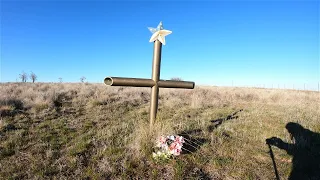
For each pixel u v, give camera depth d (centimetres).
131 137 521
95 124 673
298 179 373
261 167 408
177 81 503
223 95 1602
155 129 470
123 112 871
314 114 879
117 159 411
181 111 922
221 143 503
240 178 369
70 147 471
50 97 1012
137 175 364
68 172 368
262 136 569
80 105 972
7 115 725
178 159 416
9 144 477
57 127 623
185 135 524
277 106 1130
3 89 1365
